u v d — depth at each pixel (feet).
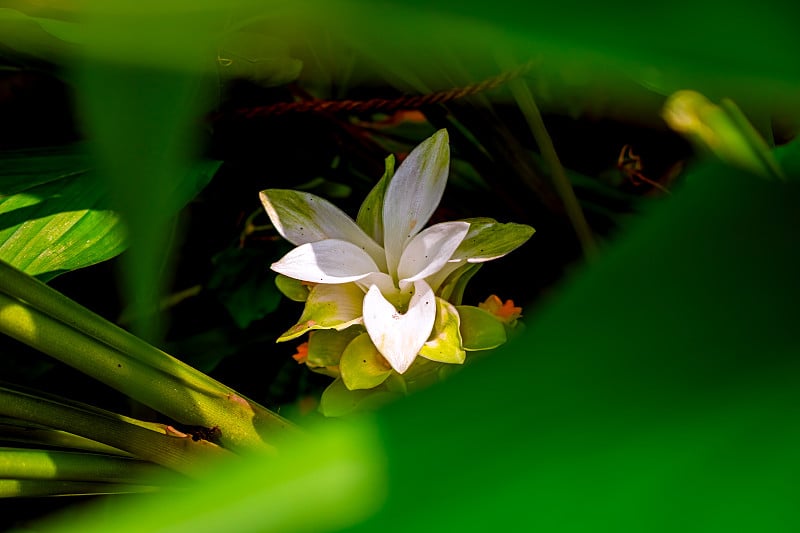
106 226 3.28
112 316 3.64
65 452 3.04
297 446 1.30
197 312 3.71
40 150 3.45
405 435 1.33
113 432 3.02
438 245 3.04
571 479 1.34
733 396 1.49
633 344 1.48
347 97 3.62
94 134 1.48
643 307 1.51
